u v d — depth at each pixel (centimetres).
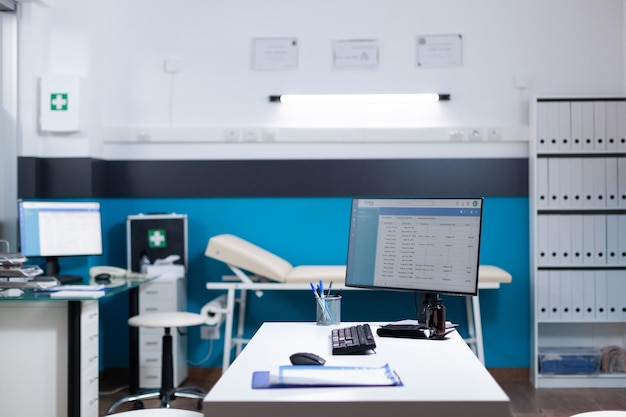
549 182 454
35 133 465
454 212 246
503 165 477
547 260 456
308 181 482
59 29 467
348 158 482
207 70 487
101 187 482
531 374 469
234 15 486
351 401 153
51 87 459
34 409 337
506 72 477
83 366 337
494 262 478
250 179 484
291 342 226
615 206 451
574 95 456
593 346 480
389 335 237
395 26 481
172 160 487
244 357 202
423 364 192
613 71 475
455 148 479
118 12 489
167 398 403
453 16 479
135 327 448
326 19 482
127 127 486
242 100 486
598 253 453
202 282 486
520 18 477
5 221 463
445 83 479
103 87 489
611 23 475
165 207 488
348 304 480
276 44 484
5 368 338
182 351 469
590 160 452
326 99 481
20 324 338
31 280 362
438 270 246
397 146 481
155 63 488
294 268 458
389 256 256
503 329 477
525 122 477
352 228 264
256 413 153
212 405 153
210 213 486
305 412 153
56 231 423
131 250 466
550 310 455
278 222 484
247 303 484
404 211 255
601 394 436
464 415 153
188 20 488
